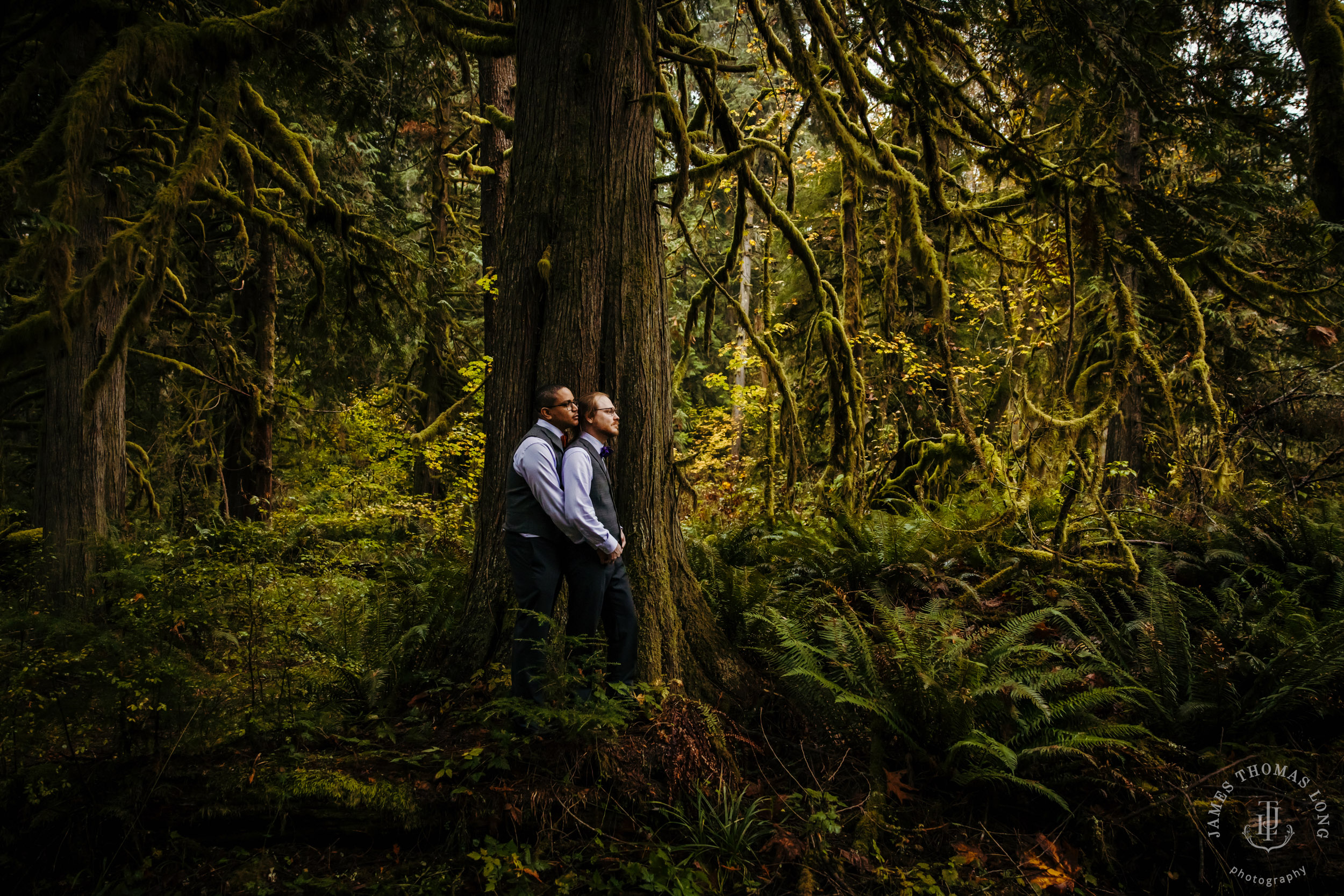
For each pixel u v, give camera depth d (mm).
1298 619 4098
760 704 3949
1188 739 3730
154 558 4410
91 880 2787
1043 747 3350
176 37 4352
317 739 3410
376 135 10367
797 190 10969
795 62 4203
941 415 9641
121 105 5699
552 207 3941
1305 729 3742
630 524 3951
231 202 6805
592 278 3914
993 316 9367
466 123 8141
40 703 2943
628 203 4008
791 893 2930
